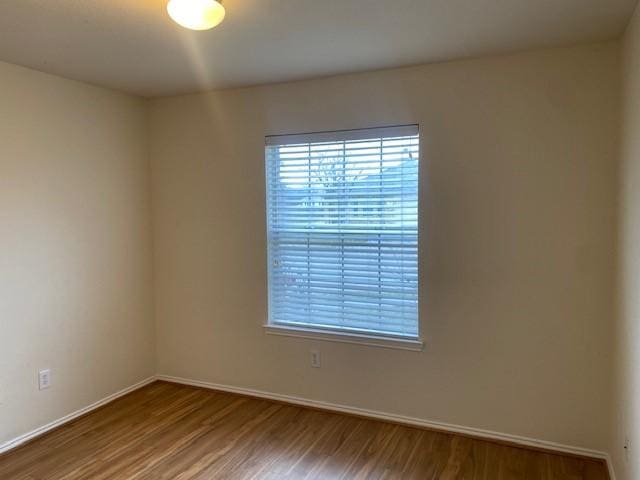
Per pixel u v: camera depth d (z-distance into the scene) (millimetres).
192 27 1813
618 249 2311
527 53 2535
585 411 2557
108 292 3332
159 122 3584
